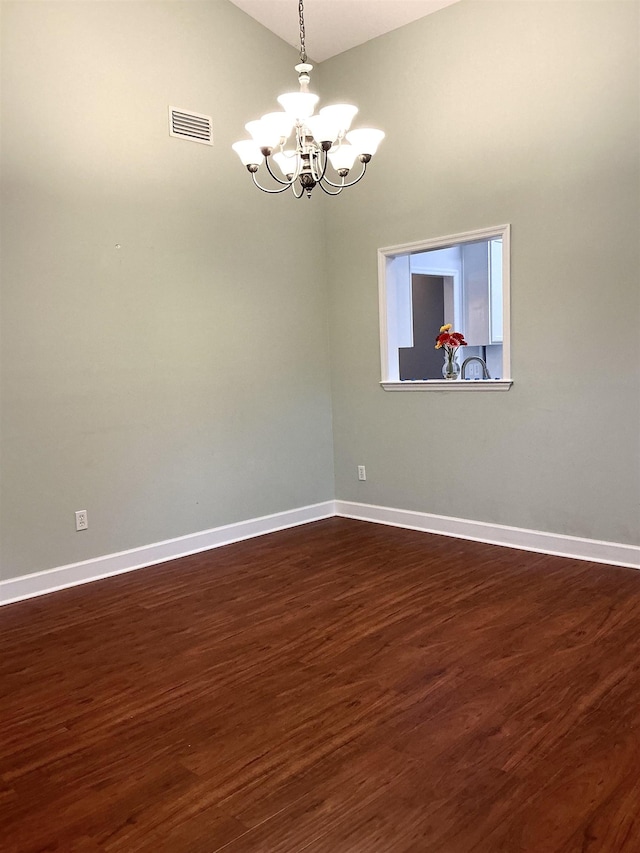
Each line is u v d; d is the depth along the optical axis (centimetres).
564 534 423
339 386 548
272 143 286
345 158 289
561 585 372
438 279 736
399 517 518
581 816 189
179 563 445
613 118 379
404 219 487
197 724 247
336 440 557
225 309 478
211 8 459
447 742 228
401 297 551
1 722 254
